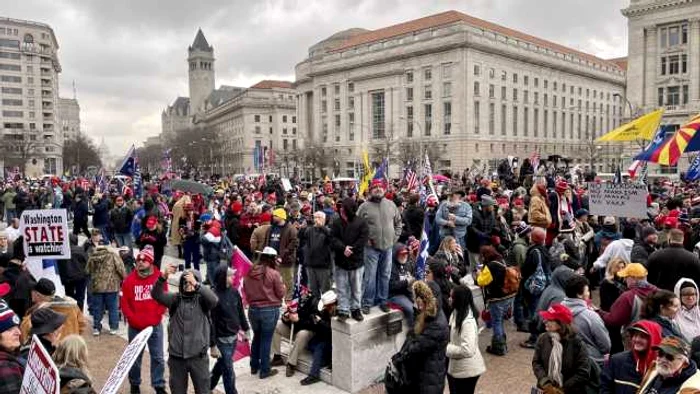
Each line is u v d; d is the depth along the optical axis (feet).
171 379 22.66
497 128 280.92
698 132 45.60
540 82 313.12
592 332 20.57
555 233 40.24
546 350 17.37
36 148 386.73
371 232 27.37
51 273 30.27
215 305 22.82
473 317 21.04
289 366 28.53
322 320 28.48
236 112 492.13
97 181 112.37
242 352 28.50
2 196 96.78
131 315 25.48
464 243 42.04
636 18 222.48
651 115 49.62
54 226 28.96
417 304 19.54
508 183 74.59
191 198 63.00
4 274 29.60
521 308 35.04
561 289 25.64
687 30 210.18
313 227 31.27
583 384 16.58
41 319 17.19
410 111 287.28
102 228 67.56
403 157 260.42
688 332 19.56
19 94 406.21
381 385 27.20
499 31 286.25
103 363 30.25
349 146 316.60
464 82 262.06
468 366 20.74
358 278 26.61
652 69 219.61
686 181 85.30
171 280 47.75
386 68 295.48
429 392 19.03
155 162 516.73
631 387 15.75
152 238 46.55
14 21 402.93
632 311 21.43
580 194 53.98
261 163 147.95
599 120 370.12
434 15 298.15
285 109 480.23
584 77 352.08
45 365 11.88
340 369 26.78
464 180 78.64
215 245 44.60
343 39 397.60
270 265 27.68
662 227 37.83
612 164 321.11
